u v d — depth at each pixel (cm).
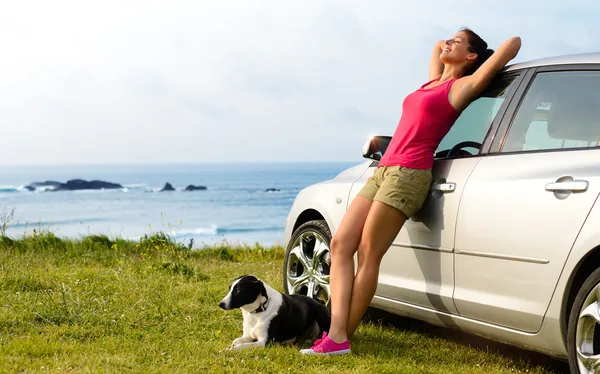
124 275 695
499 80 423
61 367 373
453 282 406
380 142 502
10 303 541
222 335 475
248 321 453
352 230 438
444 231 411
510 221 367
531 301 355
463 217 397
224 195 12294
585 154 345
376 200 426
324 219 547
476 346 475
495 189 381
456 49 454
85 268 766
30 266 754
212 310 549
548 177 354
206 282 693
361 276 430
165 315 532
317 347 423
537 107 384
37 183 16962
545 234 347
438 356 440
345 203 507
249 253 1116
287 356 414
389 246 431
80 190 14275
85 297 568
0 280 616
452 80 435
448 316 414
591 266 340
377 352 441
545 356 448
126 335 468
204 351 425
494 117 410
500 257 371
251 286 438
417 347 464
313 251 542
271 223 7725
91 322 496
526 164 372
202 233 6700
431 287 422
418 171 423
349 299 430
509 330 373
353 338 483
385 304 472
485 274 382
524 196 362
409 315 456
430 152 430
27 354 408
